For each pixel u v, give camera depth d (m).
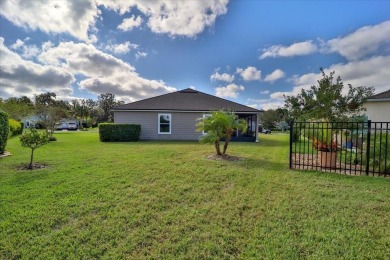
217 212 3.81
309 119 8.45
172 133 17.80
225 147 9.26
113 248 2.82
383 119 11.73
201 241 2.98
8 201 4.18
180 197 4.46
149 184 5.23
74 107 57.28
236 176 5.97
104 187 4.98
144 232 3.18
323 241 2.96
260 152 10.74
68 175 5.92
